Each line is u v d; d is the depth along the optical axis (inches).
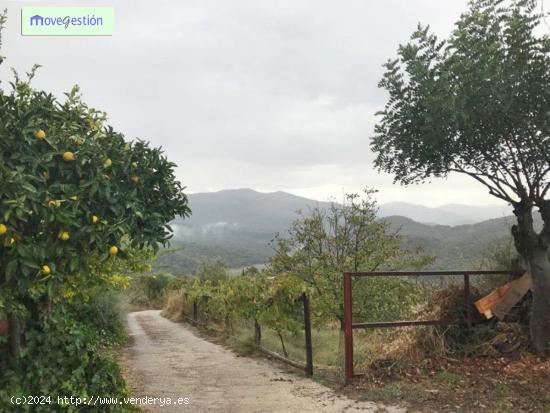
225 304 542.3
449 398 229.5
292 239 373.7
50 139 146.9
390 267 370.6
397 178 319.6
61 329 186.1
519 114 259.4
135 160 171.5
